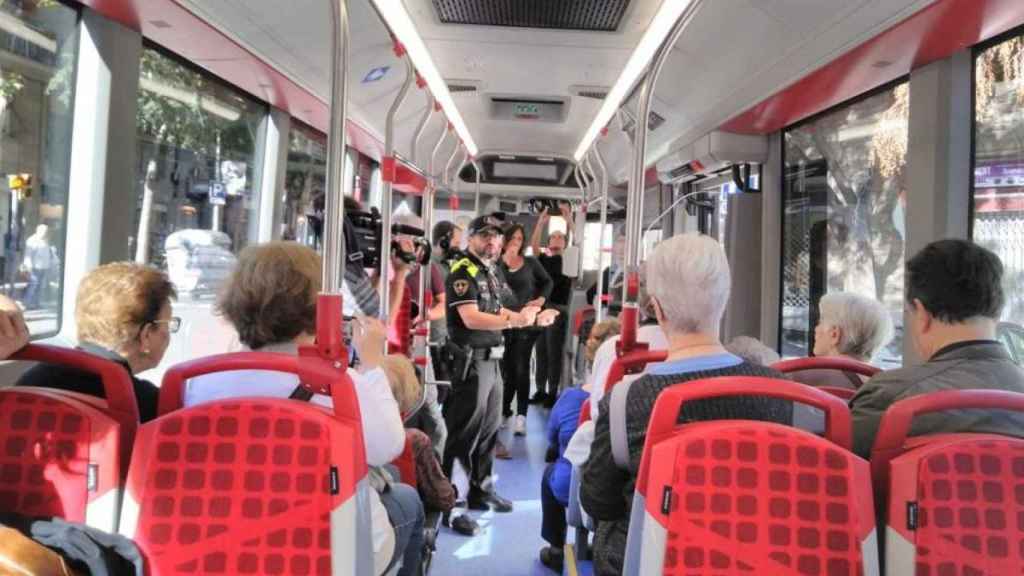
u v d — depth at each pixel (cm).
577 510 258
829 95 378
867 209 387
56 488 137
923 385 165
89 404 145
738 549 131
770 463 131
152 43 340
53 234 300
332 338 151
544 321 434
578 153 618
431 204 476
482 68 444
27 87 284
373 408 181
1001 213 292
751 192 496
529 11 348
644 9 338
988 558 130
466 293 390
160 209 366
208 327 367
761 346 265
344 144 160
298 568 136
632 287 224
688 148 527
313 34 361
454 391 401
